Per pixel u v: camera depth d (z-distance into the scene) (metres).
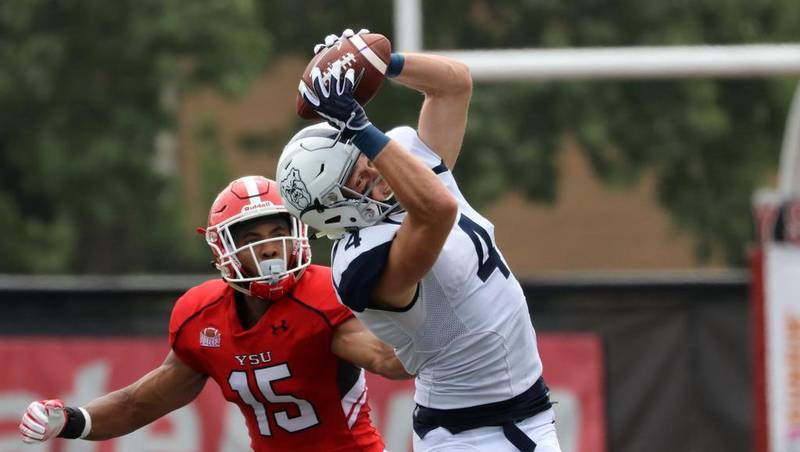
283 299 16.94
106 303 26.94
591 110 49.66
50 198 52.78
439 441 15.89
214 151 56.78
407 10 29.28
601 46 49.22
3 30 49.78
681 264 66.75
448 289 15.16
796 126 26.98
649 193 66.75
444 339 15.41
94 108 50.19
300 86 14.71
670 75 28.88
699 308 27.33
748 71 28.70
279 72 63.62
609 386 27.20
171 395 17.92
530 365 15.84
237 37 50.28
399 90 50.28
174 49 49.69
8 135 50.41
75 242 54.06
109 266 54.53
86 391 26.83
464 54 28.94
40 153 49.72
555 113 49.59
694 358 27.28
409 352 15.77
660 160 51.56
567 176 66.62
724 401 27.30
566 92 49.00
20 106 49.97
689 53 28.69
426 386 15.91
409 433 26.55
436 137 16.20
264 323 16.92
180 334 17.42
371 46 14.84
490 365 15.54
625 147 51.25
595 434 27.11
